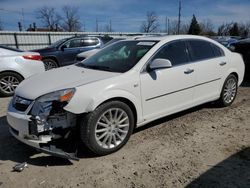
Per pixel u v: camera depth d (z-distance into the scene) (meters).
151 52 3.96
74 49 11.82
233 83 5.39
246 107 5.46
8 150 3.71
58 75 3.85
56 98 3.21
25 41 23.05
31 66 7.02
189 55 4.46
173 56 4.22
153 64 3.76
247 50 8.21
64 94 3.18
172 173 3.08
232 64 5.25
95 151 3.39
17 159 3.46
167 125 4.48
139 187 2.84
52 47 11.69
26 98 3.37
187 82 4.33
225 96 5.30
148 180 2.96
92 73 3.76
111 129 3.50
